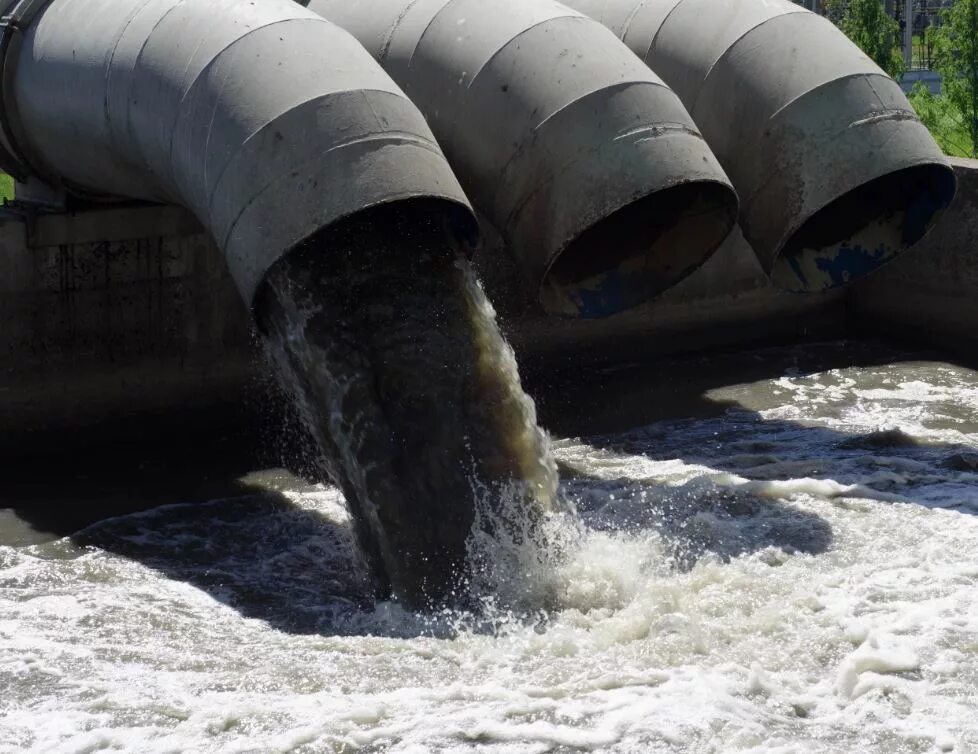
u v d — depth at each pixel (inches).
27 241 697.0
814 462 692.7
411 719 444.5
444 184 532.7
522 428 581.9
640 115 589.6
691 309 910.4
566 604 529.3
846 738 439.2
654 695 459.8
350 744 429.4
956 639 500.4
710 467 692.7
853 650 495.2
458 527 545.6
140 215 724.7
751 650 495.2
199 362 752.3
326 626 522.9
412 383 568.4
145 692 462.3
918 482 664.4
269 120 529.0
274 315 561.6
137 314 732.7
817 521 612.7
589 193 582.6
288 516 636.7
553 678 474.6
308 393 561.6
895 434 730.8
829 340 957.2
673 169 586.2
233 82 543.5
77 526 619.5
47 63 649.6
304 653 494.9
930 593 538.0
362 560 564.4
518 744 430.6
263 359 768.9
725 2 677.9
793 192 641.6
